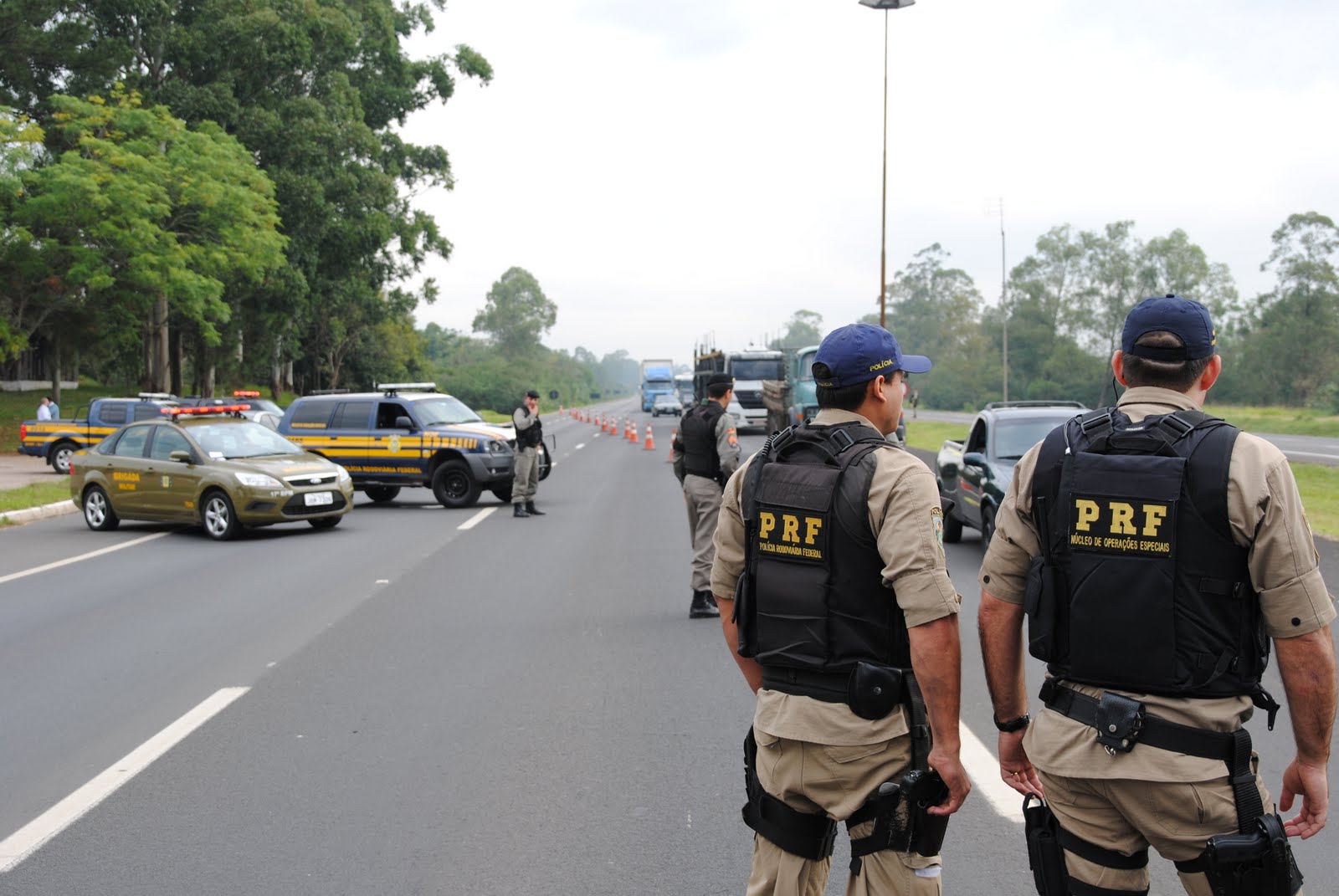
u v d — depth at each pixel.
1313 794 2.61
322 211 44.53
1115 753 2.61
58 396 44.25
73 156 34.81
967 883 4.07
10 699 6.77
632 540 14.17
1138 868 2.74
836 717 2.88
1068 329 113.75
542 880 4.16
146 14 42.31
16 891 4.11
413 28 56.22
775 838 3.02
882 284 39.31
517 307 187.50
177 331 52.81
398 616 9.26
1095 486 2.68
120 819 4.81
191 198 36.88
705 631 8.56
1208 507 2.56
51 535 15.10
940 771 2.77
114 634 8.63
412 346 86.75
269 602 9.95
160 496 14.95
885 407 3.11
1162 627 2.58
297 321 55.09
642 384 84.62
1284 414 69.62
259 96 45.34
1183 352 2.77
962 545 13.27
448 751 5.69
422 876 4.21
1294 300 92.69
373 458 18.80
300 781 5.27
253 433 15.76
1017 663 2.94
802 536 2.93
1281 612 2.52
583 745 5.77
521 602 9.88
